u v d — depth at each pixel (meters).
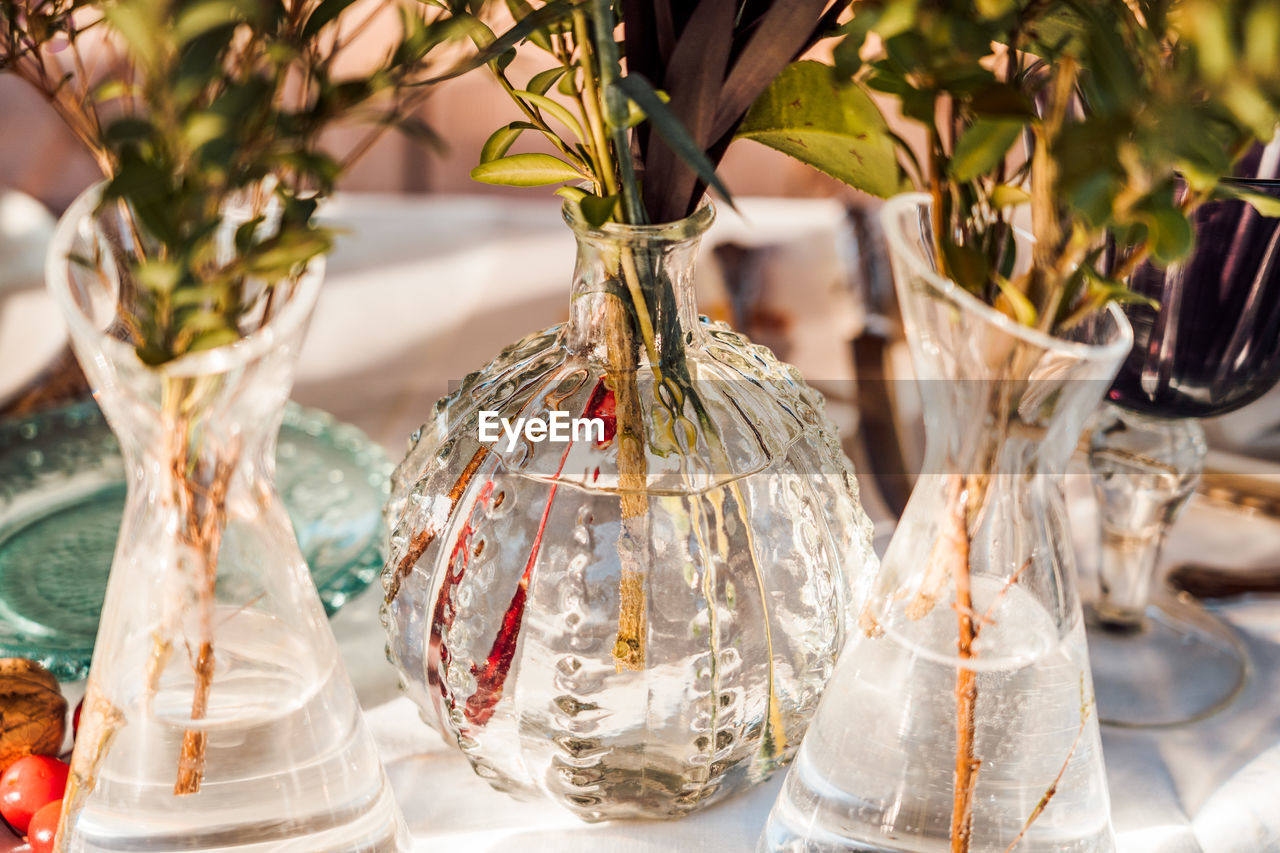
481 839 0.41
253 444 0.30
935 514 0.31
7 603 0.50
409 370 0.73
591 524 0.36
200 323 0.26
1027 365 0.27
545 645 0.37
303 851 0.32
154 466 0.29
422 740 0.47
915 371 0.31
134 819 0.31
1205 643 0.53
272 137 0.24
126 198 0.24
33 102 0.97
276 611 0.32
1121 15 0.24
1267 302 0.44
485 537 0.38
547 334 0.44
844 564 0.41
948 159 0.28
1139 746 0.46
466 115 1.05
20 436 0.64
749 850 0.40
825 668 0.40
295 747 0.32
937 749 0.31
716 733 0.38
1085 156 0.22
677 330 0.36
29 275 0.74
